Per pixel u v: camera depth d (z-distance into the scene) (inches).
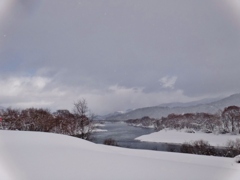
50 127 1075.9
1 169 152.1
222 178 155.3
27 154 205.6
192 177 156.8
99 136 1624.0
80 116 854.5
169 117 2399.1
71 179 139.2
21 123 1101.1
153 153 373.4
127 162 195.6
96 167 170.6
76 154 217.3
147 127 3307.1
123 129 2844.5
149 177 151.3
